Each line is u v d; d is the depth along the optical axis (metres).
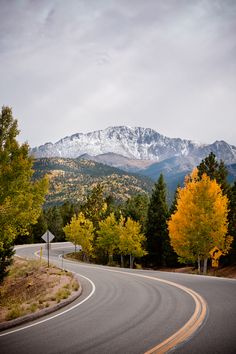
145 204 61.91
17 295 20.75
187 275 22.16
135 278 21.45
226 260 37.53
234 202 38.28
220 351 6.83
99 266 35.44
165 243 49.12
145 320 9.66
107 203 75.81
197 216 29.09
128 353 6.90
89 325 9.45
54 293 15.59
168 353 6.77
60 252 63.12
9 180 15.26
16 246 65.12
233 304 11.38
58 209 102.38
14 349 7.52
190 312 10.35
